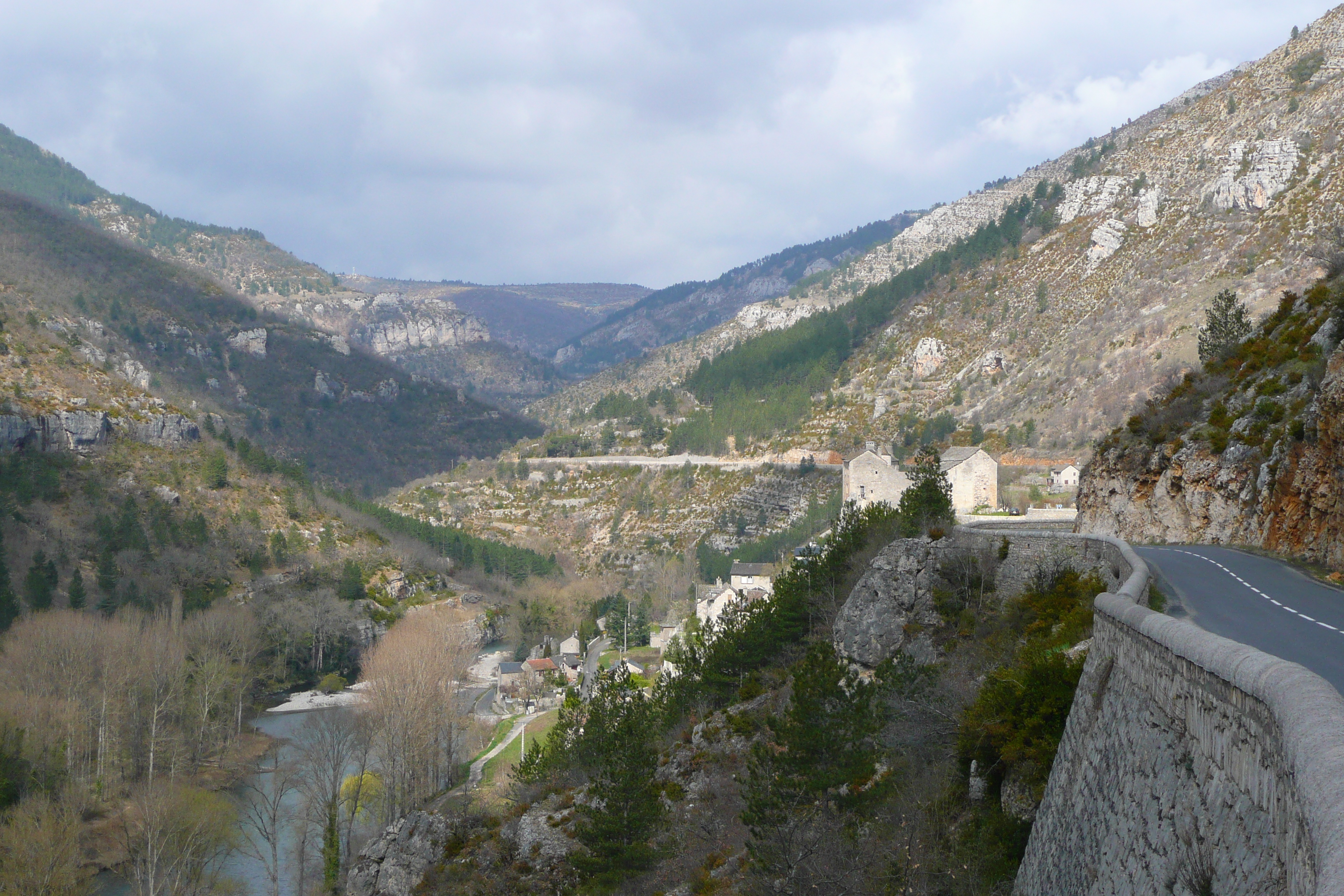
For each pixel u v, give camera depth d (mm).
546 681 115438
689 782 47688
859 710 34562
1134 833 12133
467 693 117438
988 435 182000
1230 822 9117
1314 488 32125
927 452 57438
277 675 114312
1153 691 12617
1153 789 11734
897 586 44438
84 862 60719
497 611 161375
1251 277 189500
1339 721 7191
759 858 32281
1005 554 40625
